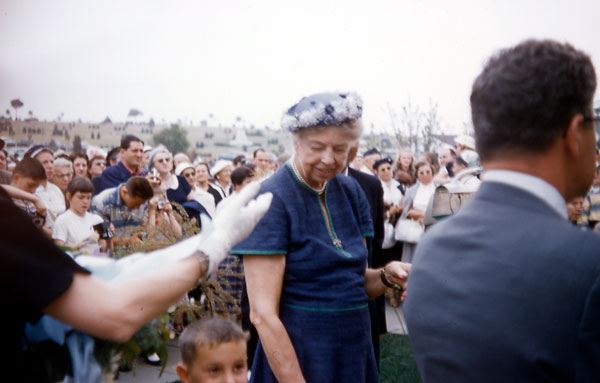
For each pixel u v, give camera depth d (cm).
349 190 172
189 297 324
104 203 340
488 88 89
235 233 99
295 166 157
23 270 78
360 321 157
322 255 151
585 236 77
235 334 179
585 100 84
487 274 83
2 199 82
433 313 90
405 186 619
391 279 168
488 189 91
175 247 99
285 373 144
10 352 86
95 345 108
